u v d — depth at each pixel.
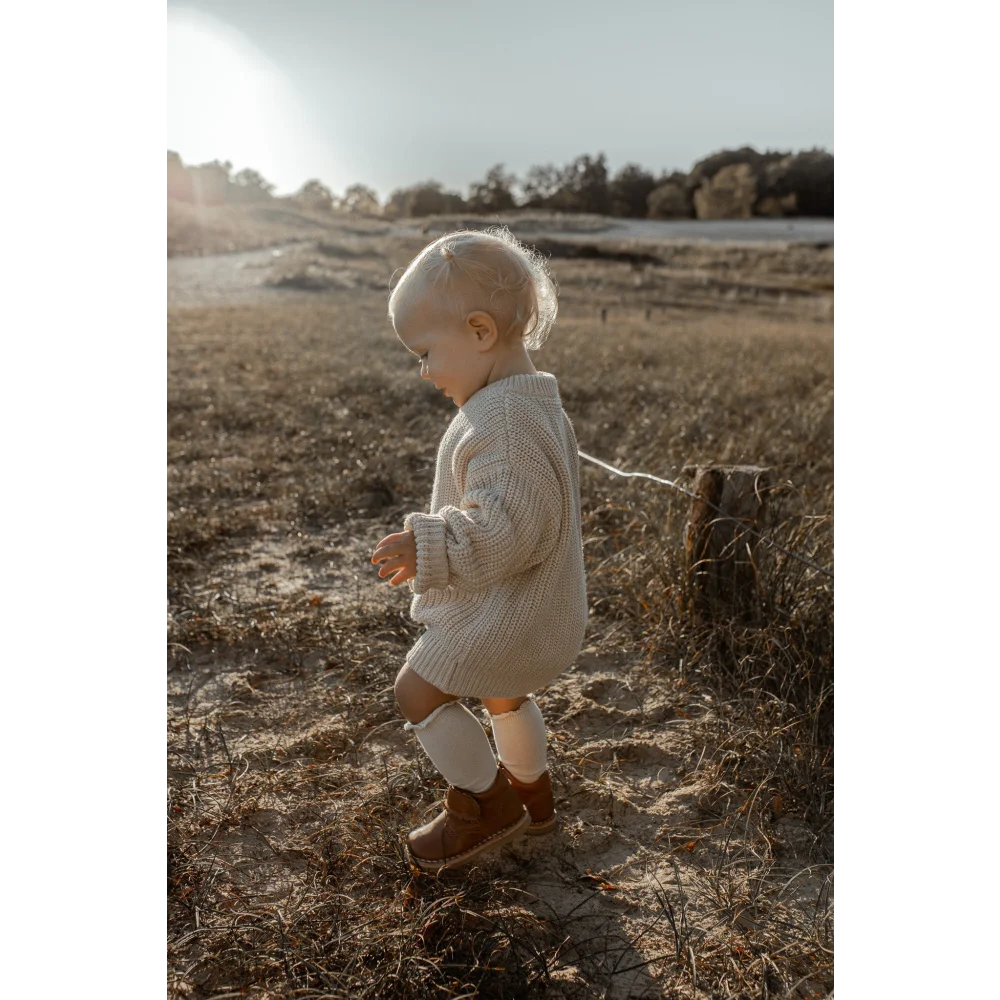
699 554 3.53
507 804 2.24
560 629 2.14
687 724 3.02
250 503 5.47
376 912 2.16
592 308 28.22
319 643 3.60
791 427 7.01
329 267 36.12
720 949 2.05
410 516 1.96
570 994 1.94
